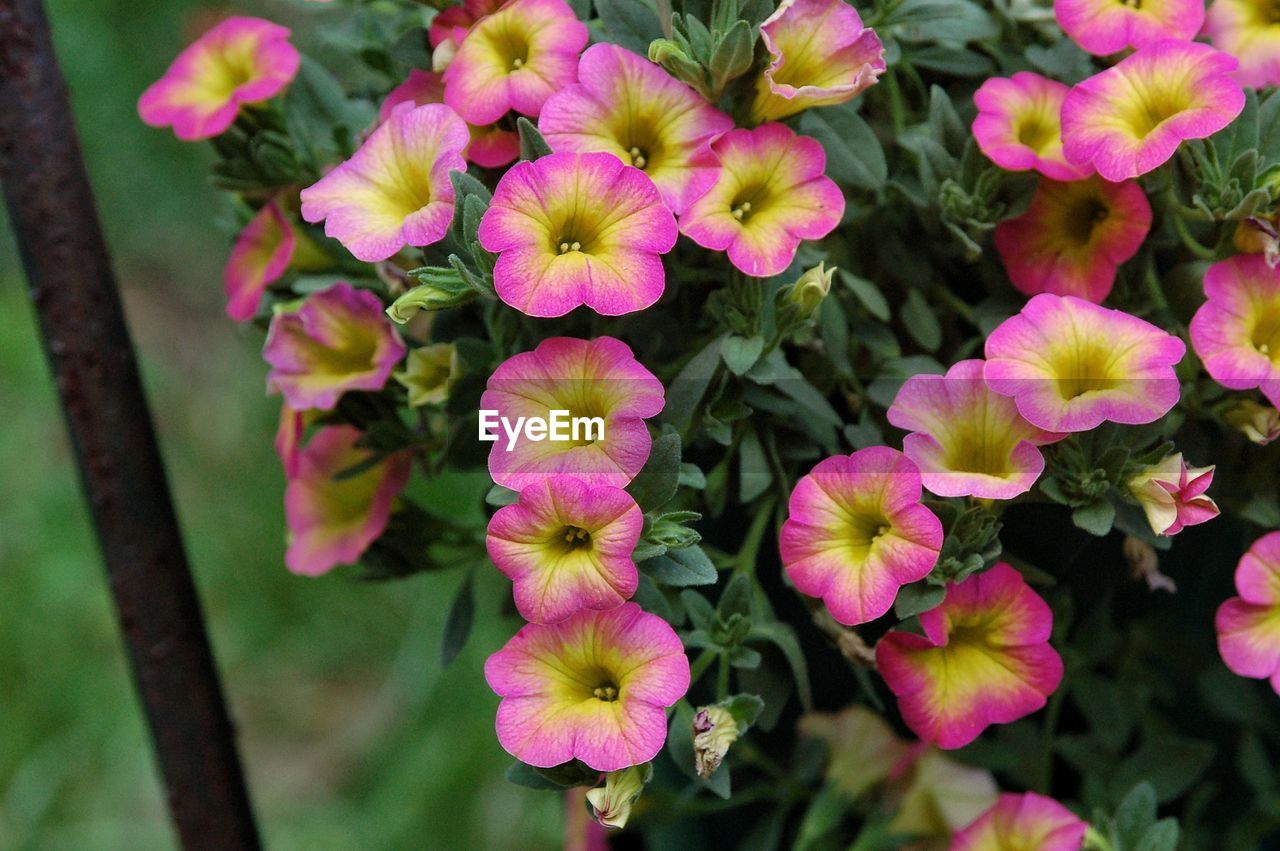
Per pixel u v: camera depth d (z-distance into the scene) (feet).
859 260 1.74
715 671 1.70
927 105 1.76
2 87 1.74
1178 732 1.89
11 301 4.17
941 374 1.69
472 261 1.57
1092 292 1.65
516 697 1.54
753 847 1.87
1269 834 1.90
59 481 3.72
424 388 1.68
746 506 1.72
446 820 2.93
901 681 1.60
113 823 3.12
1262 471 1.69
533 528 1.53
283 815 3.16
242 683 3.47
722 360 1.63
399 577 1.79
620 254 1.54
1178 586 1.78
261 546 3.52
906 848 1.82
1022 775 1.81
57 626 3.44
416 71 1.68
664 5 1.61
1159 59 1.61
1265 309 1.62
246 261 1.78
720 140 1.60
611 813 1.53
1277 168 1.61
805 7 1.59
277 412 3.78
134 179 4.45
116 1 4.38
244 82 1.76
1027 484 1.55
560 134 1.58
